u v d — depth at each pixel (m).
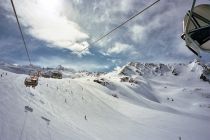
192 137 67.00
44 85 81.81
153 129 67.44
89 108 73.31
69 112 60.09
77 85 103.69
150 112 91.50
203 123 86.94
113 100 102.62
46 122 39.72
